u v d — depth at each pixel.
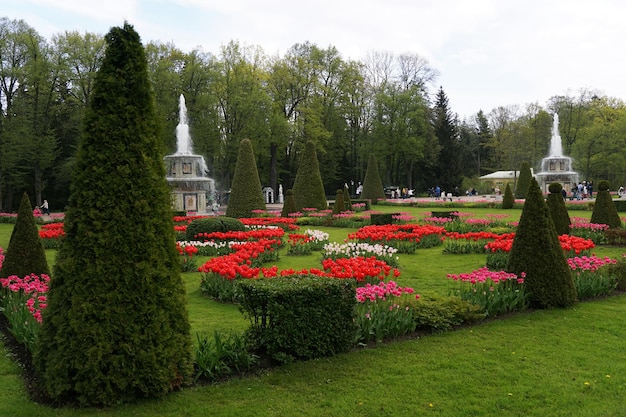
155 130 5.04
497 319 7.43
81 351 4.47
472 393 4.90
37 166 40.16
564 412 4.52
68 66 38.88
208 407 4.54
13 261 8.93
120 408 4.47
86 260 4.58
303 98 48.62
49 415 4.34
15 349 6.24
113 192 4.71
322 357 5.71
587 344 6.32
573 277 9.08
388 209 36.12
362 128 58.03
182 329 4.89
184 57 42.72
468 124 80.12
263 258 13.07
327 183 57.28
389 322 6.44
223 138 44.84
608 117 60.72
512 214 28.73
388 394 4.85
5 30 37.91
